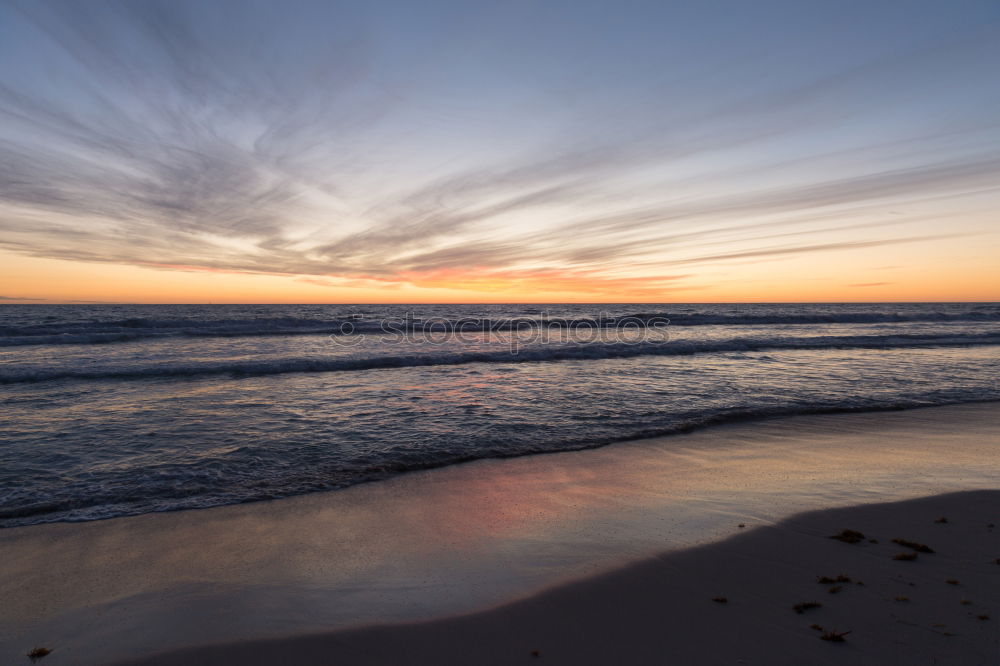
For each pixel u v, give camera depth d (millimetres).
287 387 11547
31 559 4016
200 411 9109
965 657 2668
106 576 3785
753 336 25062
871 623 3016
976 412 9297
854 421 8680
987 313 43000
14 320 32281
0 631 3094
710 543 4219
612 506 5156
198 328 26688
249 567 3943
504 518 4887
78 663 2789
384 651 2898
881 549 3998
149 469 6148
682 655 2812
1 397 10070
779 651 2803
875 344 21266
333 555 4145
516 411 9297
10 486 5527
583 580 3666
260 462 6457
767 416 8984
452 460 6629
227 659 2818
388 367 14922
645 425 8359
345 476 6020
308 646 2941
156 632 3080
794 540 4227
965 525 4402
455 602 3414
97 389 11031
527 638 3014
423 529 4645
